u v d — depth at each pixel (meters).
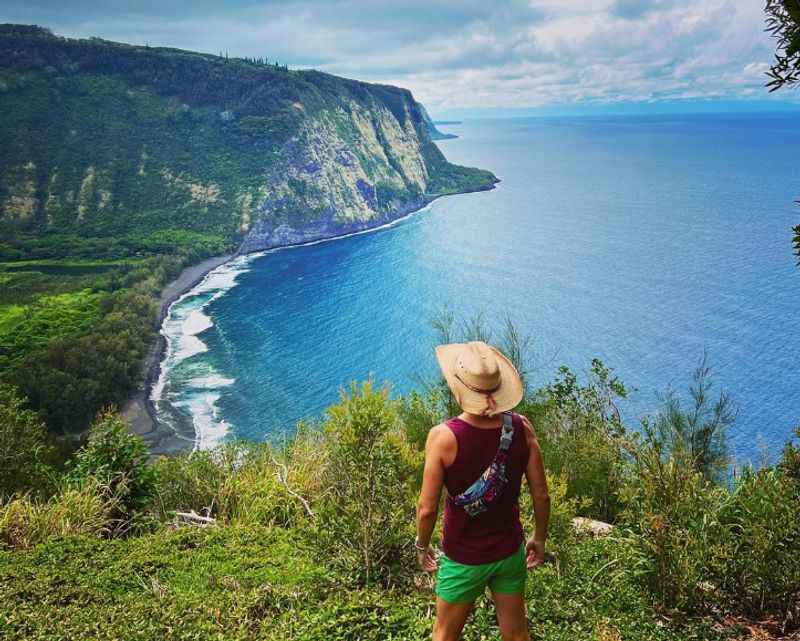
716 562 5.65
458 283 188.75
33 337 138.50
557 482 7.17
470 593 3.32
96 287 185.38
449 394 9.78
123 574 6.52
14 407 11.23
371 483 5.95
